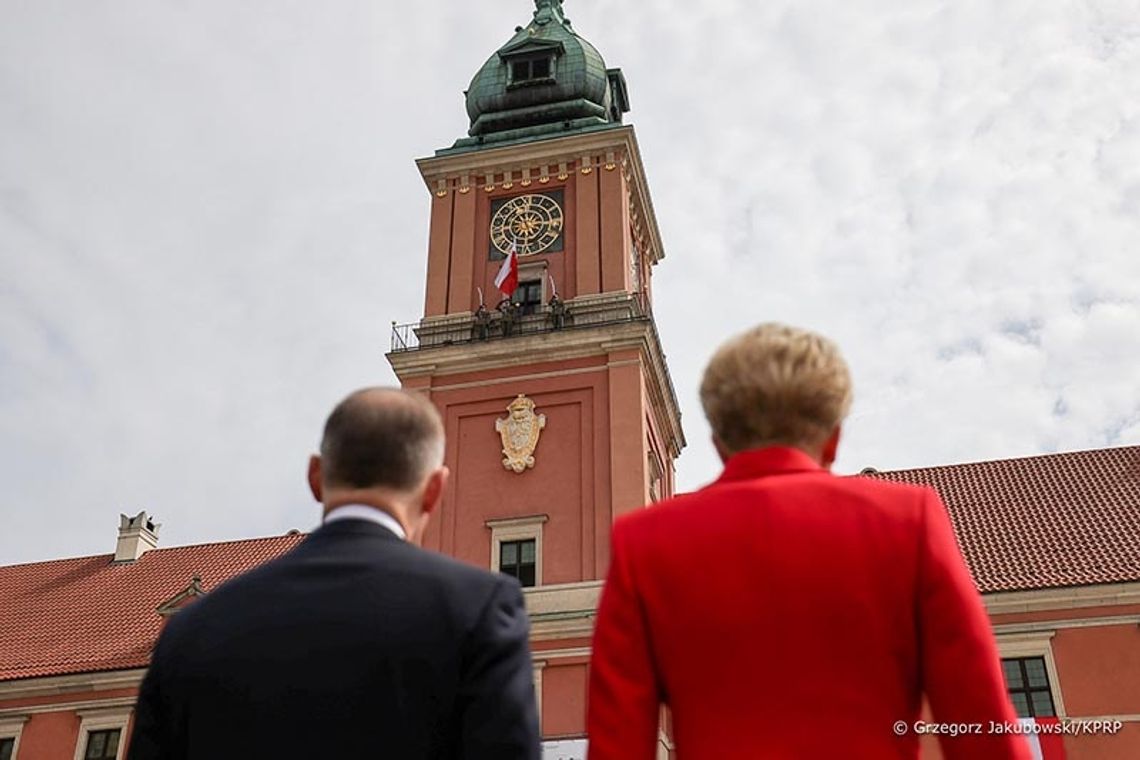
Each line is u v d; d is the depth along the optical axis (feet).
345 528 12.27
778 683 9.64
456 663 11.18
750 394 11.10
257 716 10.84
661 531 10.80
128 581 123.24
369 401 13.10
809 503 10.38
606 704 10.27
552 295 99.04
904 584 9.92
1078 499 97.30
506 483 90.17
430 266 102.78
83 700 100.22
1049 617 80.23
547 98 114.52
